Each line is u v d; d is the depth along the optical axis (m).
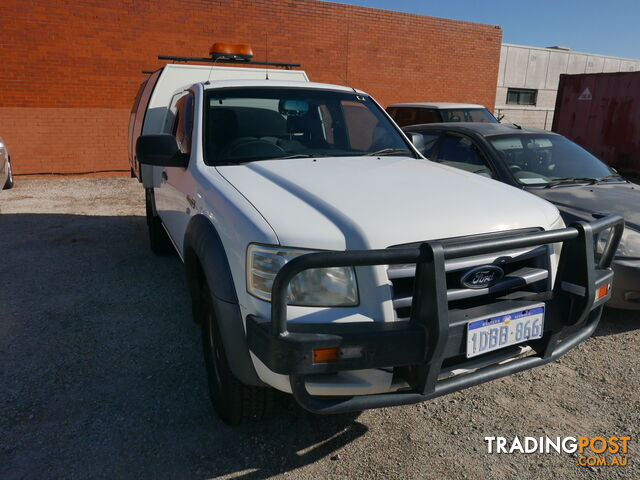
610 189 4.51
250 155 3.32
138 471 2.42
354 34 13.35
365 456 2.56
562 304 2.42
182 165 3.43
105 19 10.95
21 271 5.27
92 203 8.89
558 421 2.86
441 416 2.91
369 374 2.12
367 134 3.85
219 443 2.63
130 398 3.01
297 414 2.90
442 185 2.74
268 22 12.34
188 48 11.73
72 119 11.16
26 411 2.86
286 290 1.92
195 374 3.30
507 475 2.44
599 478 2.42
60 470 2.41
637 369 3.43
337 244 2.11
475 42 15.12
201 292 2.90
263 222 2.23
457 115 9.84
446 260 2.19
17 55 10.48
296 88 3.88
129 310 4.29
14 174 11.04
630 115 11.89
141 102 6.32
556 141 5.21
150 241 5.96
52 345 3.65
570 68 21.42
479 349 2.20
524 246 2.19
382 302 2.09
